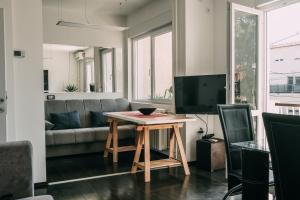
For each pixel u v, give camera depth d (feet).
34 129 11.08
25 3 10.82
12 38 10.48
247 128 8.98
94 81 19.69
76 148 16.14
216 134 14.64
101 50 19.81
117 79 20.39
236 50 12.90
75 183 11.48
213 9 14.56
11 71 10.47
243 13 12.55
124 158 15.64
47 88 18.53
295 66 16.74
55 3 17.12
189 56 13.92
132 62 20.52
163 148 16.26
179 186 11.10
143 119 12.11
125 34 20.57
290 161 4.52
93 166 13.99
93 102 18.49
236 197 9.85
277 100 15.30
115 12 19.56
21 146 6.59
